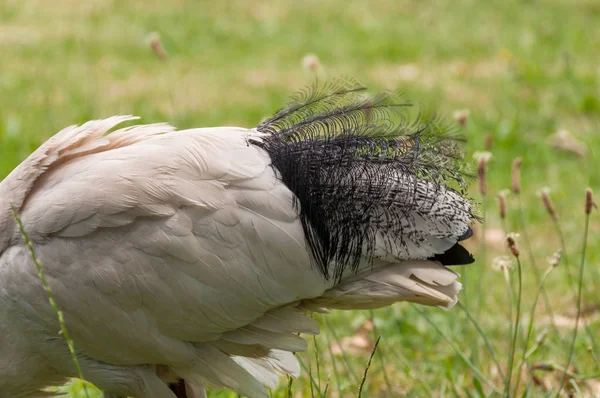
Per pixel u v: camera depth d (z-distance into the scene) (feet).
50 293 22.24
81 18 89.20
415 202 25.03
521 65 76.07
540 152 58.08
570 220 49.29
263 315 25.75
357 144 25.55
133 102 65.51
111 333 25.26
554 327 34.17
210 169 24.72
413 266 25.05
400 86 71.56
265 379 28.86
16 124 57.62
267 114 63.82
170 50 80.02
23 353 26.32
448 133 28.37
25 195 25.63
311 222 24.62
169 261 24.57
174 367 26.48
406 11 98.12
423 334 37.27
